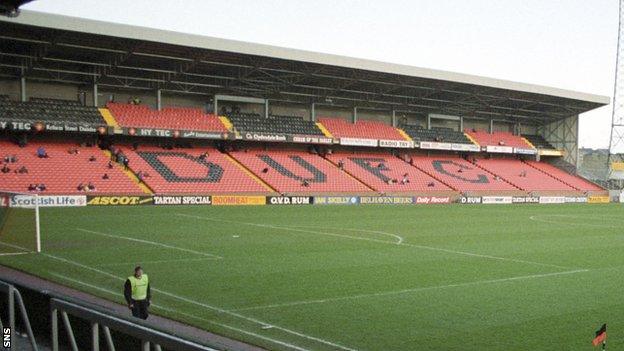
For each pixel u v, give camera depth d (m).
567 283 17.84
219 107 61.53
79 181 46.34
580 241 29.03
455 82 61.22
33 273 18.20
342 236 29.41
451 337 11.98
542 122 83.44
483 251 24.81
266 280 17.75
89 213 38.78
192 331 12.23
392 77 58.88
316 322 13.07
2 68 48.59
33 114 48.22
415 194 60.62
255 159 59.41
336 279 18.05
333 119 68.19
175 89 57.19
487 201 65.12
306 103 66.38
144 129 51.53
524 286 17.30
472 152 77.19
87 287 16.39
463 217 42.91
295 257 22.34
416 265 20.91
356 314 13.81
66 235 27.42
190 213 40.81
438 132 73.81
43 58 47.16
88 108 51.97
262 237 28.39
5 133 49.25
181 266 19.98
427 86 63.00
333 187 58.09
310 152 65.44
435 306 14.67
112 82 54.03
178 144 57.69
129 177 49.09
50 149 49.78
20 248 23.09
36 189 43.28
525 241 28.69
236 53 48.41
